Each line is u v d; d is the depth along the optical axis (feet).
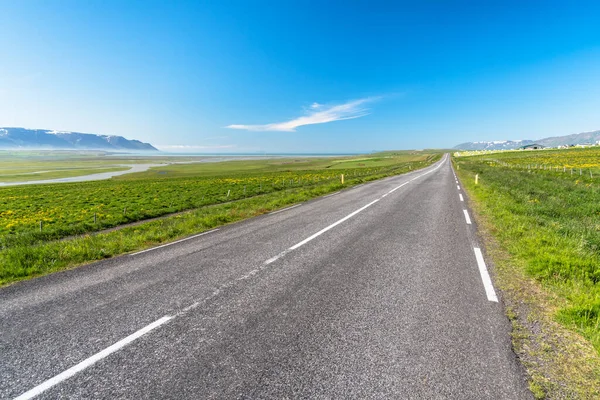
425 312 14.07
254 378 9.98
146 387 9.70
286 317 13.93
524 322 13.07
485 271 19.04
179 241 30.14
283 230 32.63
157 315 14.47
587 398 8.91
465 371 10.11
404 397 9.07
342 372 10.18
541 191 55.11
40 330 13.38
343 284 17.58
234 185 123.95
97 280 19.58
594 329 11.91
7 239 37.50
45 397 9.41
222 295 16.57
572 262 18.12
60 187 146.51
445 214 38.27
